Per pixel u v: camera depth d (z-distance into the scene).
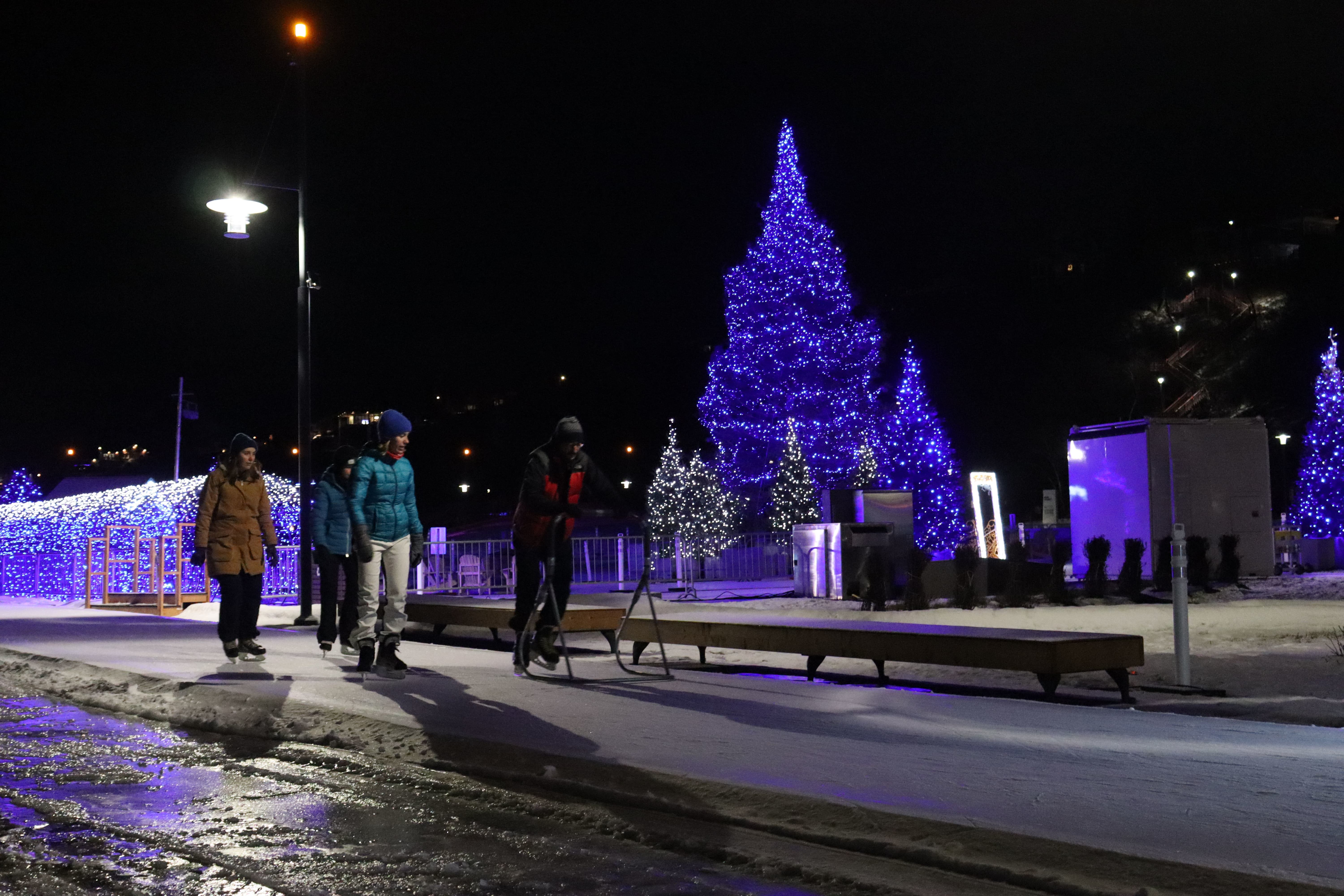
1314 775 5.40
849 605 18.81
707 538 30.94
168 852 4.75
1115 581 20.06
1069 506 52.19
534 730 6.77
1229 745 6.27
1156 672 10.67
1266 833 4.33
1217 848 4.11
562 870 4.41
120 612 19.98
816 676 11.06
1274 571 22.41
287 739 7.31
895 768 5.60
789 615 17.02
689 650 13.53
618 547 28.22
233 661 10.63
